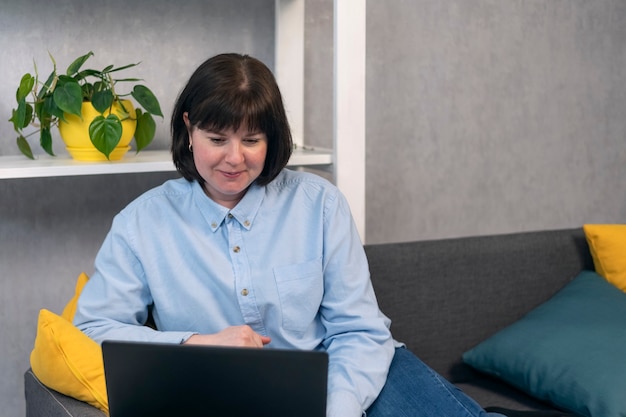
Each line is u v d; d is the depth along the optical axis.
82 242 2.13
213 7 2.15
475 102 2.52
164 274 1.59
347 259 1.65
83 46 2.05
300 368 1.17
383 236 2.47
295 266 1.61
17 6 1.98
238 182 1.53
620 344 1.85
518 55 2.55
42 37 2.01
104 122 1.71
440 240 2.11
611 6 2.66
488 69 2.52
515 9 2.52
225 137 1.49
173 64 2.13
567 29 2.60
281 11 2.18
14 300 2.09
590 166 2.71
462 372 2.10
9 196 2.04
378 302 2.00
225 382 1.19
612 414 1.72
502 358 1.96
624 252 2.14
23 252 2.08
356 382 1.51
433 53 2.44
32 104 2.00
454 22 2.45
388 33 2.37
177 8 2.12
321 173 2.33
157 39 2.11
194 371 1.18
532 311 2.10
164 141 2.16
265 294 1.60
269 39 2.23
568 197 2.69
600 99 2.69
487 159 2.56
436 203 2.52
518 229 2.64
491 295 2.13
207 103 1.45
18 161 1.81
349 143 1.92
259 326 1.62
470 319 2.11
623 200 2.75
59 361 1.42
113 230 1.60
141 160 1.81
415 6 2.39
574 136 2.67
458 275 2.09
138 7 2.08
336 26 1.87
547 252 2.20
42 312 1.45
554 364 1.86
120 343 1.18
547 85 2.60
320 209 1.65
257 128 1.49
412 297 2.04
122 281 1.58
